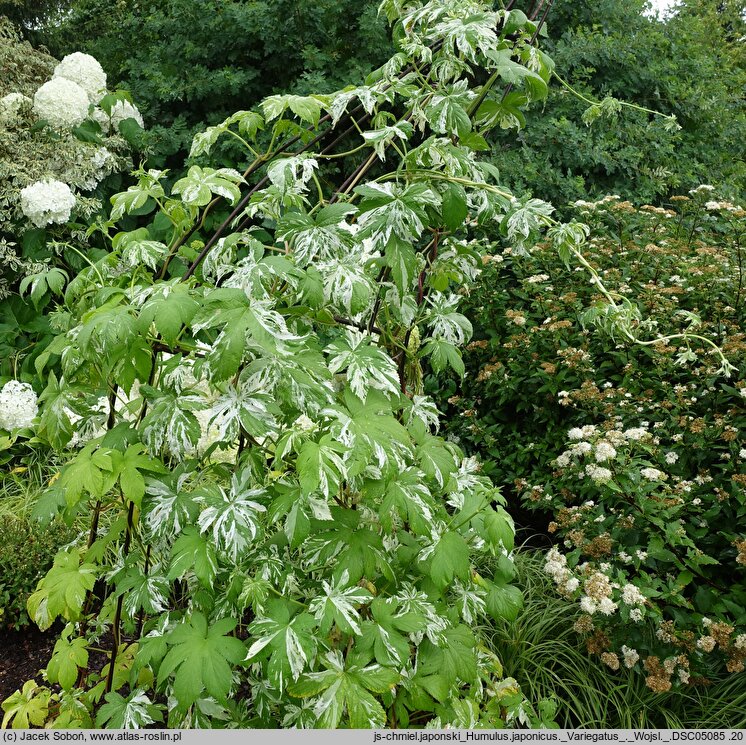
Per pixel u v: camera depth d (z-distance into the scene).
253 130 1.72
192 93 4.41
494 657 1.77
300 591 1.47
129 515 1.46
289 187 1.46
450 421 3.62
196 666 1.16
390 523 1.29
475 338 3.67
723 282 3.08
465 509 1.50
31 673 2.24
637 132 4.87
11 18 7.11
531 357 3.19
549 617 2.31
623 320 1.75
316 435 1.29
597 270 3.30
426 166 1.53
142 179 1.69
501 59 1.48
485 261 3.53
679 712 1.99
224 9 4.38
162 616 1.40
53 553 2.43
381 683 1.18
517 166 4.32
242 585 1.28
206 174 1.58
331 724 1.14
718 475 2.34
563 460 2.37
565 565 2.13
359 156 4.14
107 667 1.72
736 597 2.06
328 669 1.21
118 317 1.24
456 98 1.50
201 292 1.33
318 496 1.31
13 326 3.74
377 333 1.70
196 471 1.60
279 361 1.27
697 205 3.79
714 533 2.27
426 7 1.63
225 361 1.14
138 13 5.76
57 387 1.53
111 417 1.53
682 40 6.05
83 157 4.11
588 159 4.59
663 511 2.10
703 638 1.87
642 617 1.91
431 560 1.40
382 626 1.25
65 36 6.97
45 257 3.88
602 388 3.00
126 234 1.66
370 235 1.34
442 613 1.43
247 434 1.45
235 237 1.49
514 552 2.83
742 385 2.43
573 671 2.12
